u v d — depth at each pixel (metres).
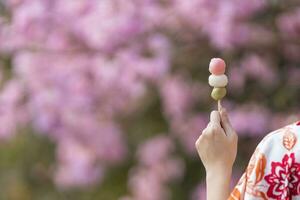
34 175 6.77
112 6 5.27
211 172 2.02
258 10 4.96
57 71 5.61
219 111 2.06
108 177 6.25
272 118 5.07
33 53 5.66
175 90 5.38
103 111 5.77
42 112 5.71
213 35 4.91
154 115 5.91
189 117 5.44
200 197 5.62
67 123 5.76
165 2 5.25
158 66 5.16
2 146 6.82
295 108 5.04
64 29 5.52
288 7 5.04
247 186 1.85
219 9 4.94
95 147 5.94
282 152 1.83
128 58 5.24
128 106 5.84
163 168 5.88
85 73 5.55
